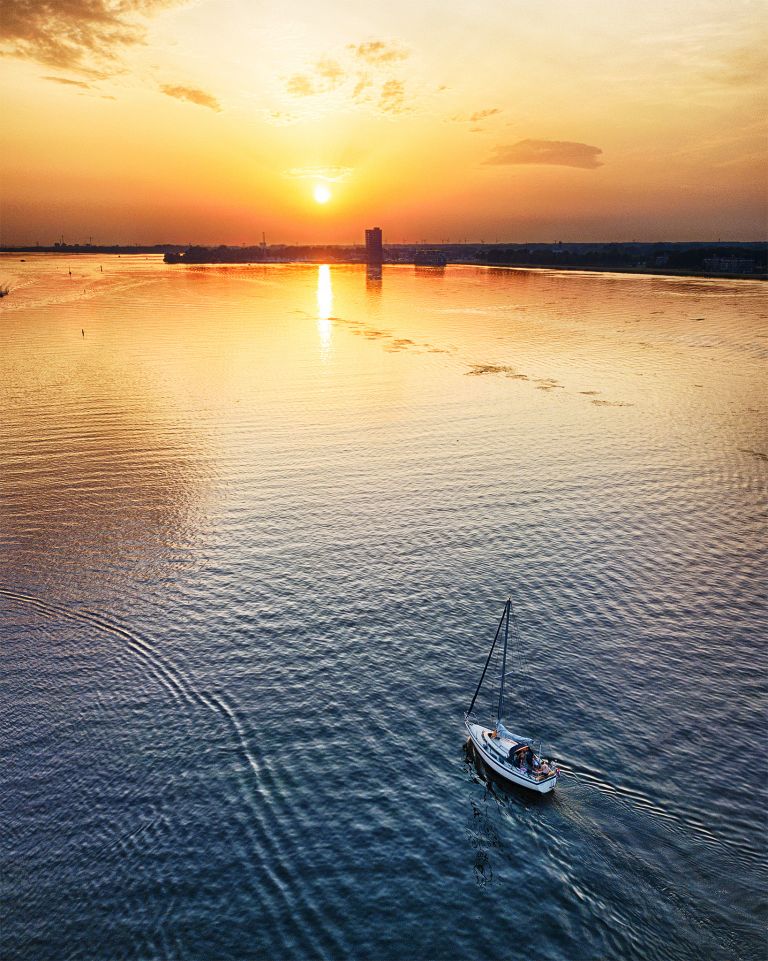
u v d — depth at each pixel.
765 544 64.44
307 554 61.97
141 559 60.75
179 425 100.62
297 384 129.62
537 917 31.36
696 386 129.38
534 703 44.62
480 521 68.88
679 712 43.72
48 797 37.19
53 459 85.31
